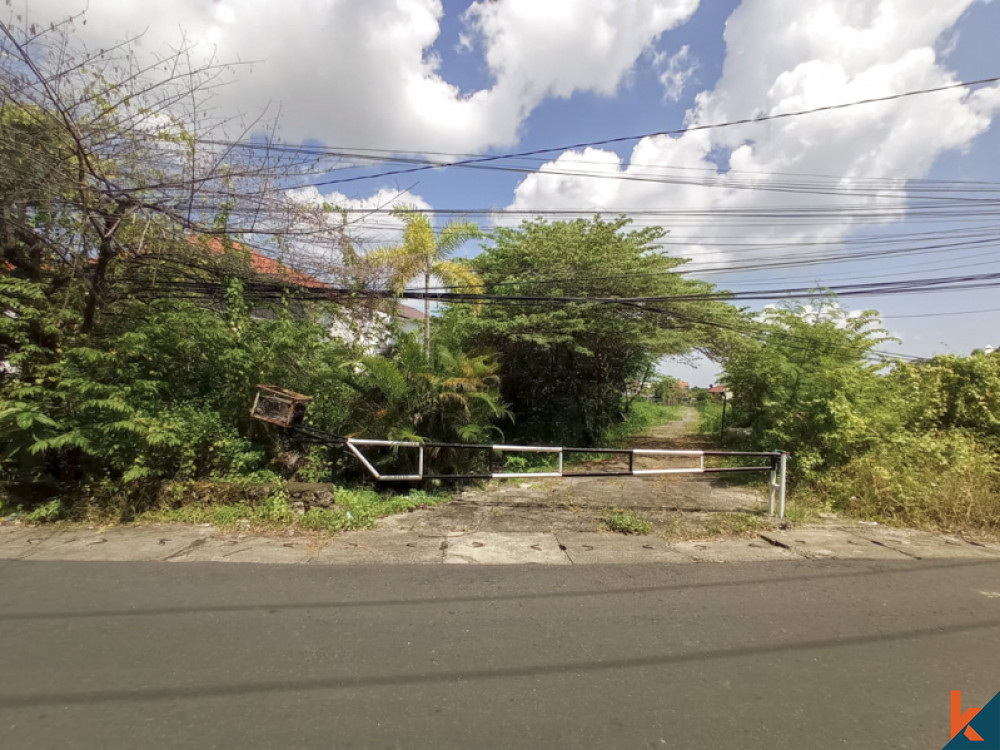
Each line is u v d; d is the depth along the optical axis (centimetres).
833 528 719
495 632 381
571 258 1411
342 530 654
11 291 700
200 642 358
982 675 333
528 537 645
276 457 812
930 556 593
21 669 321
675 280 1462
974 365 990
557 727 273
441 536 643
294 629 380
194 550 562
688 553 589
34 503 702
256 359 812
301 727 270
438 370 964
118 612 404
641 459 1463
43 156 684
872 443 900
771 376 1190
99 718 274
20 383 707
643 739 265
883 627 400
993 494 771
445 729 270
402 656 344
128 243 790
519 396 1641
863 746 262
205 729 267
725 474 1162
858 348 1229
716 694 306
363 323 1036
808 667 339
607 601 443
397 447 869
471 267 1534
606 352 1641
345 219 927
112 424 650
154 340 765
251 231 830
